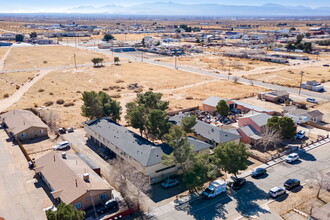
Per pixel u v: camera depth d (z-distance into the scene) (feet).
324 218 135.33
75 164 178.29
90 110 252.42
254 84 445.37
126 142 200.75
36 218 147.02
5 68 549.13
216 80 470.39
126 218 146.20
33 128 246.88
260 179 182.29
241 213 149.59
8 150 223.30
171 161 165.17
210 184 168.76
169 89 419.54
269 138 218.59
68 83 446.19
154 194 168.04
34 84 434.30
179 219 145.59
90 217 146.00
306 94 394.93
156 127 211.61
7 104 341.00
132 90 411.75
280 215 147.23
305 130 267.18
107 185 162.30
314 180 175.11
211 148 217.77
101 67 561.84
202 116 296.71
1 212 151.53
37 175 184.44
